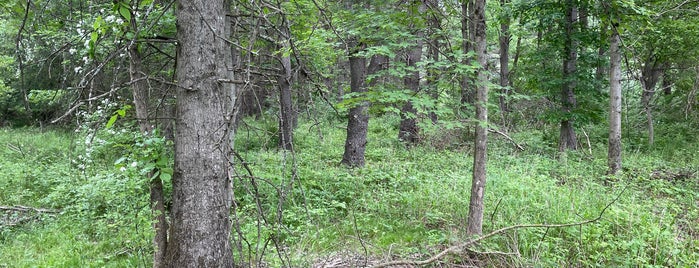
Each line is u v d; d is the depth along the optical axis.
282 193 4.24
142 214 5.16
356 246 5.69
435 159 10.91
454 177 8.23
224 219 4.02
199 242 3.85
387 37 5.46
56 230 6.50
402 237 6.03
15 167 9.58
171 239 3.96
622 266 4.79
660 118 15.98
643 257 4.88
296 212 6.73
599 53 12.43
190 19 3.76
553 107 12.35
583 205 6.47
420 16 5.66
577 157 11.56
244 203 7.11
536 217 6.07
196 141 3.82
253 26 4.37
